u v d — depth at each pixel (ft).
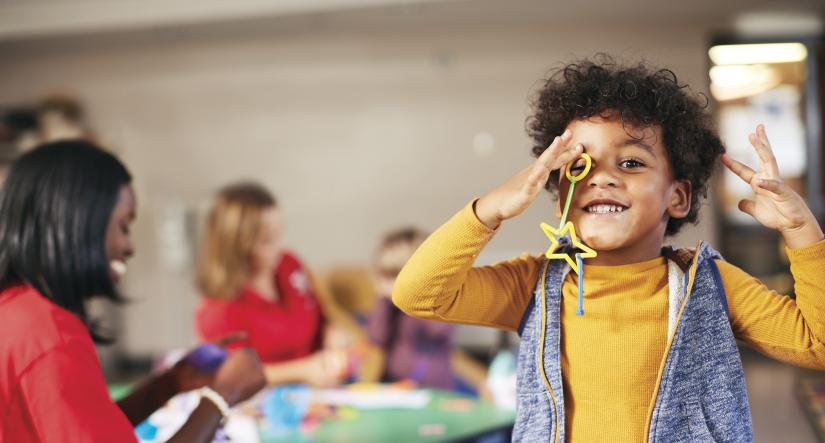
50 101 21.63
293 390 8.57
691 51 20.57
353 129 21.89
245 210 9.65
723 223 21.98
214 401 4.45
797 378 17.74
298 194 22.08
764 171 3.31
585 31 20.86
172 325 21.75
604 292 3.42
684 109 3.52
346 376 10.11
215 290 9.69
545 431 3.39
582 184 3.37
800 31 20.95
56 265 3.96
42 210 3.99
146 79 22.40
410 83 21.66
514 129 21.25
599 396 3.35
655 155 3.37
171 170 22.39
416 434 7.05
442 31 21.45
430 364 10.92
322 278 15.39
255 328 9.79
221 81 22.21
